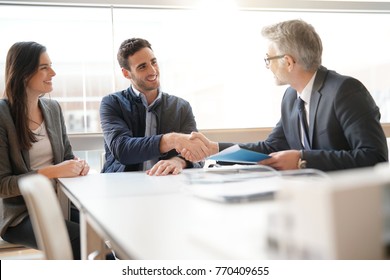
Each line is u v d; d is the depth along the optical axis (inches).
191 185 45.0
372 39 118.3
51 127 80.8
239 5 106.3
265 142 75.6
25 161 74.7
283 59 63.6
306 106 65.9
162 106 86.3
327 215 13.5
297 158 54.5
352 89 59.0
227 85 111.2
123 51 84.6
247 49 111.2
